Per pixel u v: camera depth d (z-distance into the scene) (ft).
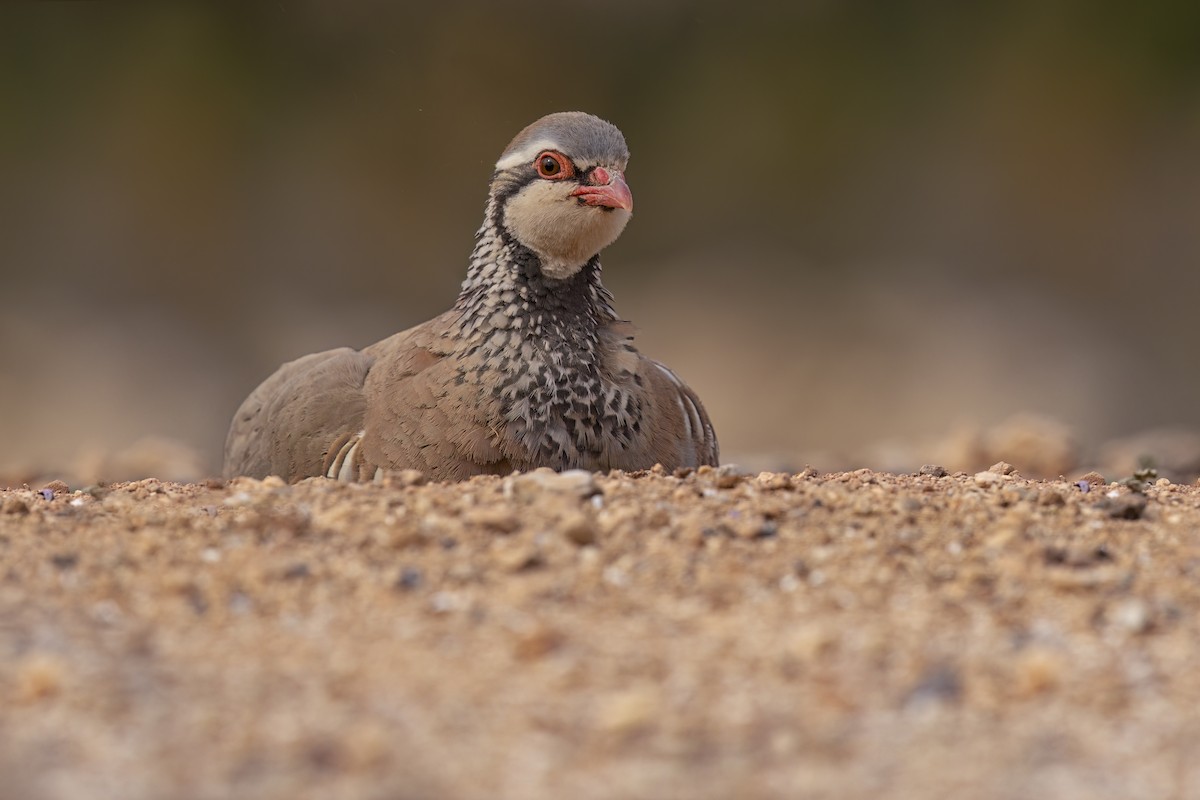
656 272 130.31
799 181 131.54
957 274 128.88
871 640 24.85
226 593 26.48
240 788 20.89
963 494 31.99
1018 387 115.85
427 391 37.32
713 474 33.30
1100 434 115.03
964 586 27.04
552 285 37.91
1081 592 26.78
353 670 23.91
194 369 122.52
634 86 132.67
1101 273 128.26
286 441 38.86
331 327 125.90
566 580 27.04
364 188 129.59
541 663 24.17
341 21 130.41
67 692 23.07
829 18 132.87
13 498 32.99
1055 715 22.99
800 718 22.76
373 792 20.89
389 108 130.31
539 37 131.03
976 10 132.26
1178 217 128.36
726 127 132.46
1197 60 129.08
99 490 34.01
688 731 22.41
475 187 130.00
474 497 30.76
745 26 133.18
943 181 131.03
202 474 59.47
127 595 26.50
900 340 120.26
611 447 37.58
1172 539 29.60
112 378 117.80
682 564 27.66
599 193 37.60
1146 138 129.59
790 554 28.25
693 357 118.93
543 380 37.14
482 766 21.53
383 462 37.45
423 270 128.67
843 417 111.75
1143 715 23.02
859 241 130.72
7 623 25.26
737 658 24.39
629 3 131.85
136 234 128.57
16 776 21.03
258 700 23.02
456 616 25.79
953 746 22.20
